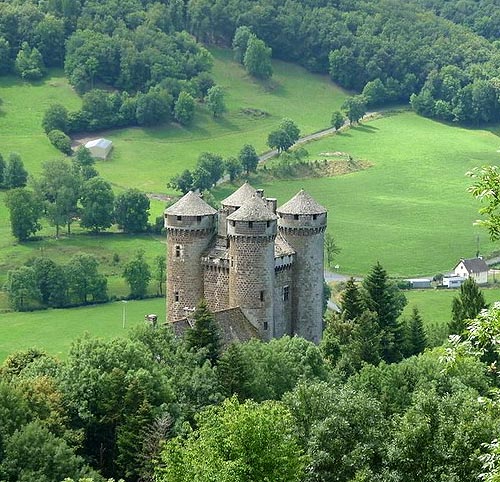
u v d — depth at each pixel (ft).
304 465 517.96
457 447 515.09
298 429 561.43
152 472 643.86
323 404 571.28
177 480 501.15
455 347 379.55
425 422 527.40
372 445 536.42
